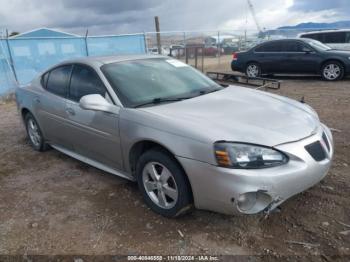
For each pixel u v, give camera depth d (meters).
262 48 12.64
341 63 11.16
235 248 2.80
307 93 9.23
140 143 3.33
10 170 4.71
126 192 3.82
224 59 20.61
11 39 11.23
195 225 3.12
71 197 3.81
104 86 3.73
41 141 5.17
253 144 2.72
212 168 2.73
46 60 12.14
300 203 3.34
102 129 3.70
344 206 3.26
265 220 3.12
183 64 4.59
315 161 2.90
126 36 14.34
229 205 2.73
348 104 7.50
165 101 3.61
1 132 6.66
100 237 3.05
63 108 4.27
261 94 4.01
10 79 11.30
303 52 11.78
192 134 2.86
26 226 3.29
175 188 3.07
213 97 3.74
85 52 13.14
